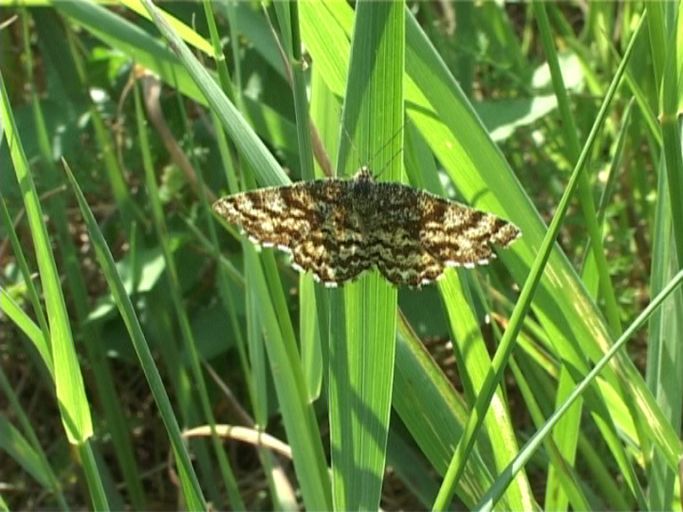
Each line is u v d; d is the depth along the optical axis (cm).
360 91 8
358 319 8
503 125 15
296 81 8
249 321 12
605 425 11
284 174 8
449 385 9
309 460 10
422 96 9
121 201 15
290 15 8
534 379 12
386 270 8
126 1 10
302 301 10
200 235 15
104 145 15
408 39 9
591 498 12
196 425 15
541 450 13
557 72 10
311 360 10
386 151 8
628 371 10
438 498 8
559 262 9
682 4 8
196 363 12
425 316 15
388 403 8
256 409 12
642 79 14
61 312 8
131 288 15
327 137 11
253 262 10
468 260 8
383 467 8
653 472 10
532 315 13
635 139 15
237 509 13
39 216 8
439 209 8
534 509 9
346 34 9
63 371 8
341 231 8
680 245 9
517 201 9
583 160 7
